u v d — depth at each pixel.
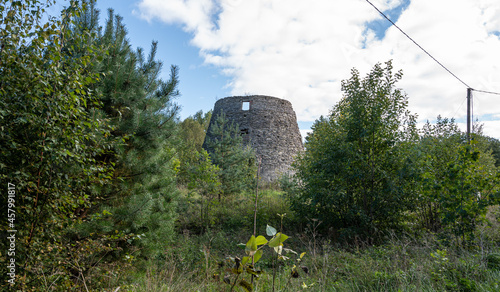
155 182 5.89
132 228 5.25
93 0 4.68
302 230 8.91
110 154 4.84
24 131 2.96
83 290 3.93
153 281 4.55
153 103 5.42
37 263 3.12
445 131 9.66
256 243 1.98
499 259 4.91
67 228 3.93
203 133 35.41
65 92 3.11
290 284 4.16
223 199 12.06
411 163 7.50
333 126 9.37
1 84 2.79
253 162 14.62
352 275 4.95
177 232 8.76
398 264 5.01
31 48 2.87
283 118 24.77
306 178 9.32
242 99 24.48
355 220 8.09
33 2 2.94
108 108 4.89
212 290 3.81
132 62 5.00
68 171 3.90
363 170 8.12
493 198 5.89
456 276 4.43
